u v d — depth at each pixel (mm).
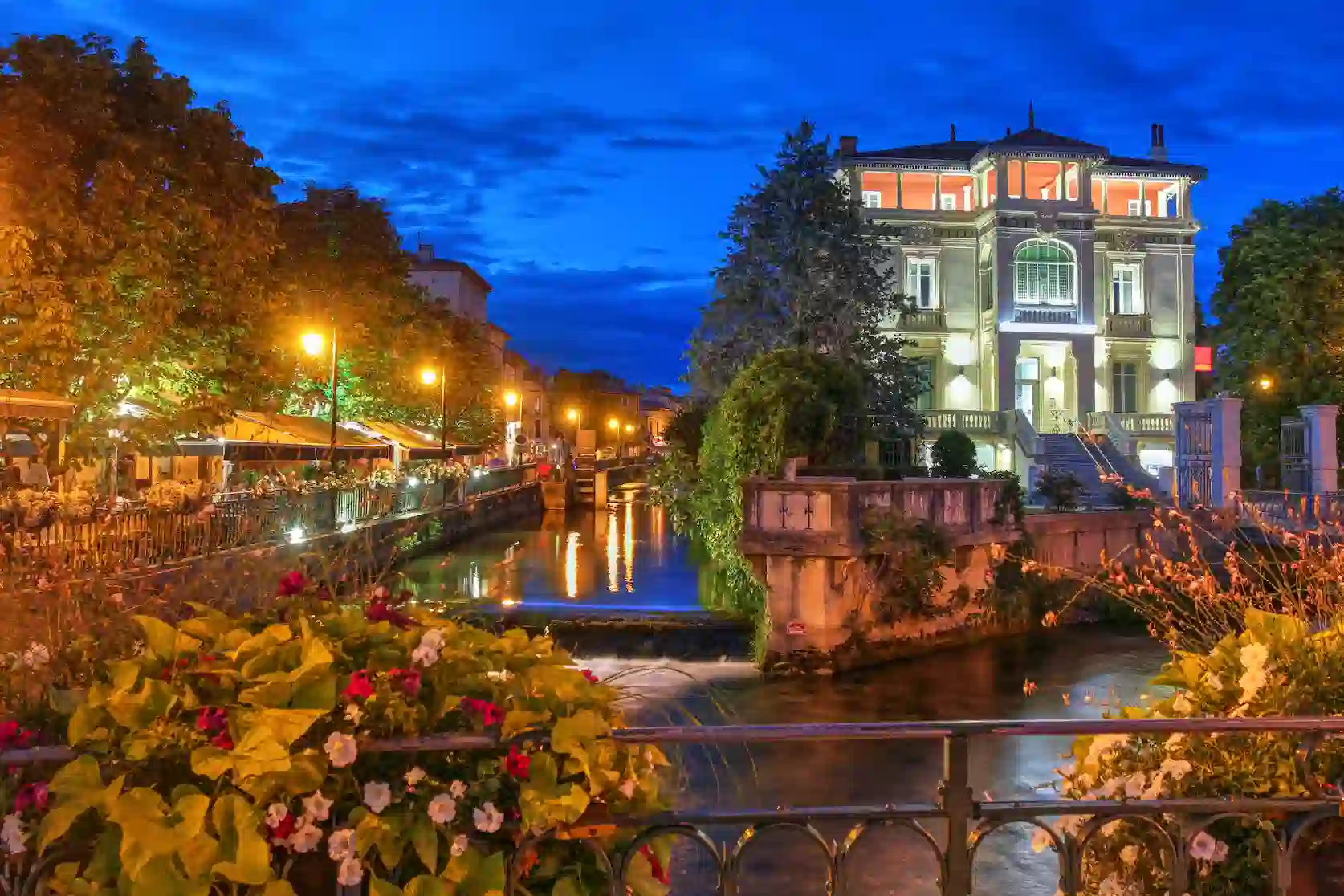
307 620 3570
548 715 3445
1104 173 55812
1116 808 3727
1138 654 19344
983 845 8758
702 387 32781
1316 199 41781
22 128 21562
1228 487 28719
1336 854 3904
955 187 57062
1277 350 39906
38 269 21250
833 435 19656
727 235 34969
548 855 3504
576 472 64688
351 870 3193
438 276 84562
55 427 22375
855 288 34562
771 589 17297
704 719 13719
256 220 26297
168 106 25156
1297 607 6102
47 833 3156
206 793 3301
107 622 4543
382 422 45125
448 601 5270
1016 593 21031
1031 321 53125
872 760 11508
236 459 28453
